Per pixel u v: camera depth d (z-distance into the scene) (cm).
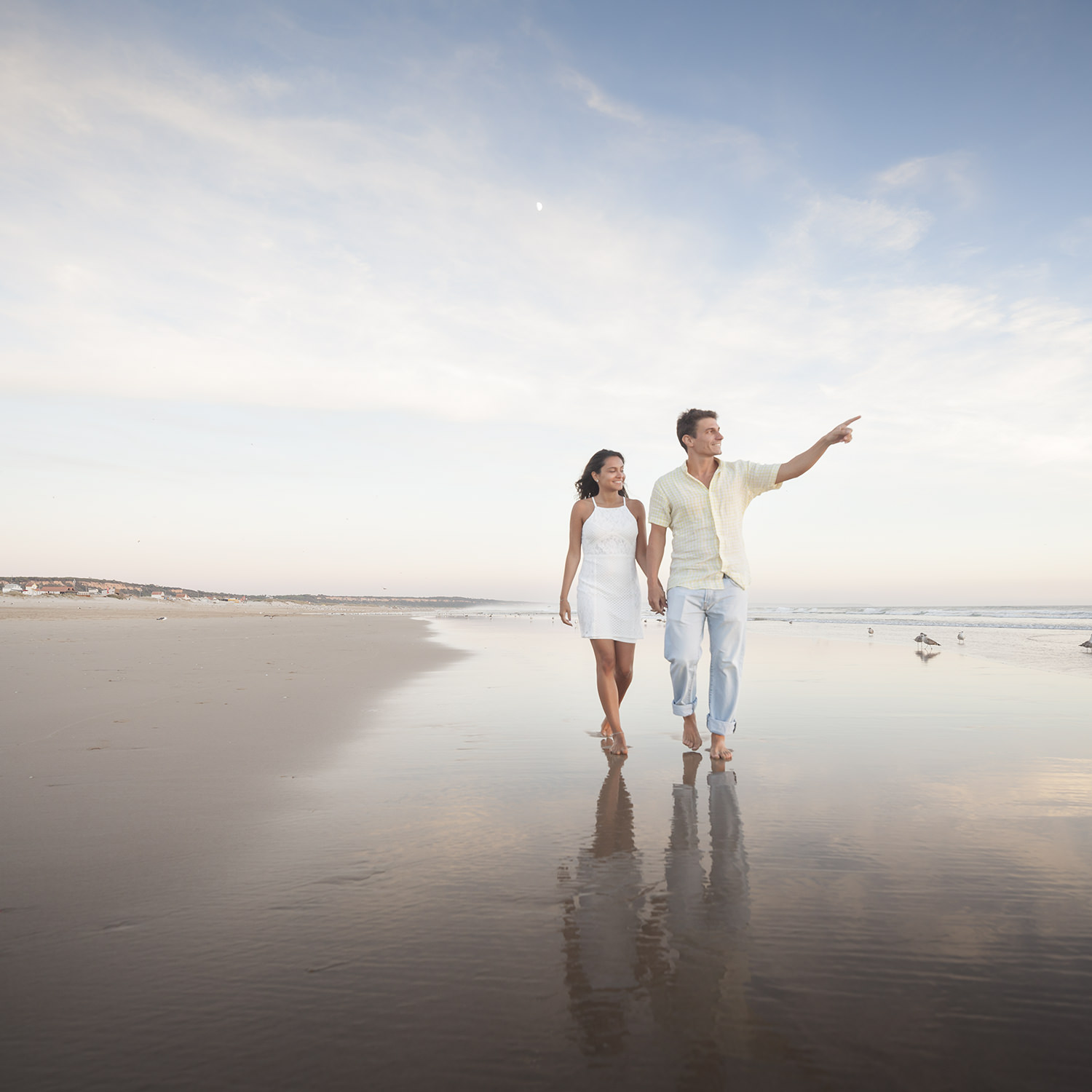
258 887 178
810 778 290
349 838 215
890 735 380
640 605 385
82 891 175
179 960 142
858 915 162
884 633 1595
